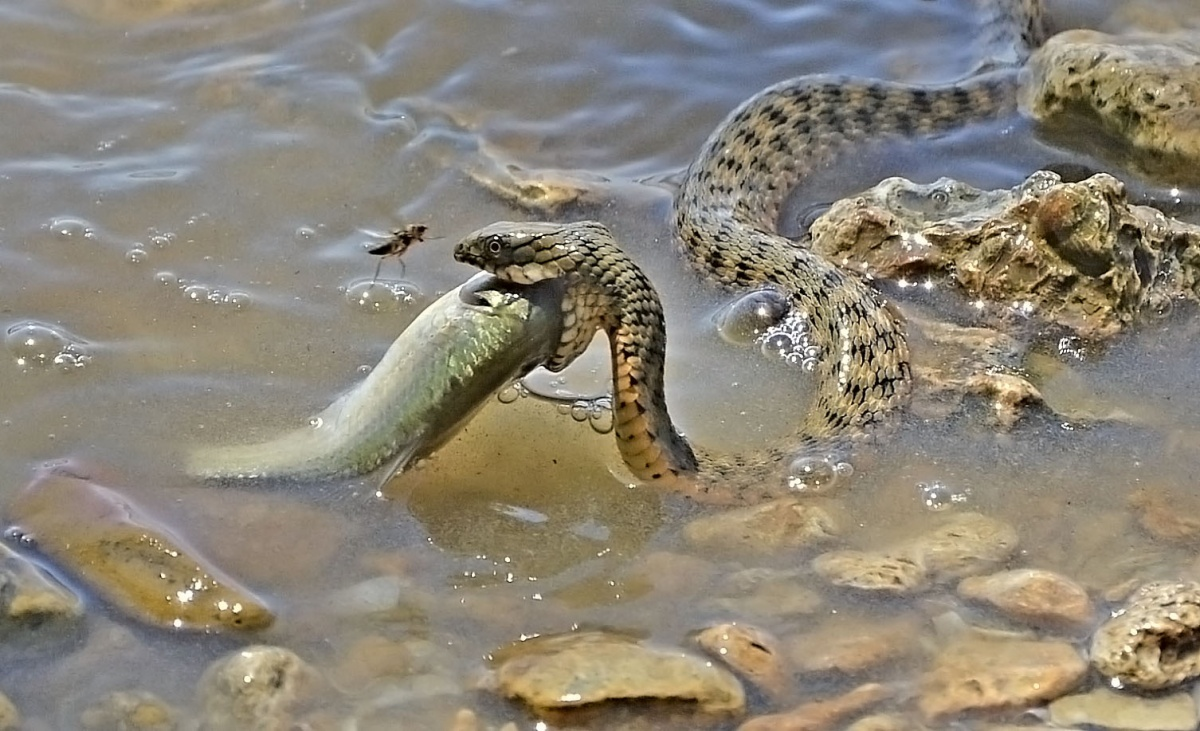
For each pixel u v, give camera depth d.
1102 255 14.45
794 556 11.89
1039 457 13.06
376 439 12.27
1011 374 13.93
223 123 17.92
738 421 13.82
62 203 16.28
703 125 18.58
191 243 15.79
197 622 11.03
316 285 15.21
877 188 16.08
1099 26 20.48
